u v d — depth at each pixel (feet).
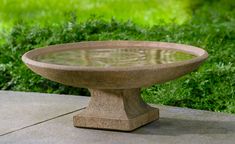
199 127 17.65
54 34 24.59
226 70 21.45
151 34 25.34
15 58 23.91
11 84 22.90
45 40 24.43
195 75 21.43
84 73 15.96
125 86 16.35
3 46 24.90
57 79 16.53
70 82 16.44
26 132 17.49
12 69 23.21
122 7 41.32
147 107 18.02
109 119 17.24
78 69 15.93
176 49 18.62
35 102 20.34
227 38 25.46
